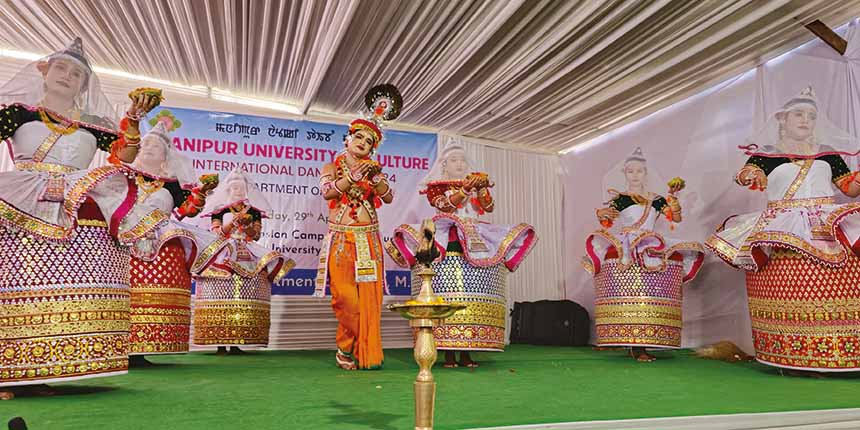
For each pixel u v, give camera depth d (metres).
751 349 5.31
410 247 4.34
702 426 2.17
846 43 4.67
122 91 6.24
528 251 4.35
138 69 6.12
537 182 8.18
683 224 6.17
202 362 4.47
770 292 3.75
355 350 3.95
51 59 2.68
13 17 4.97
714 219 5.83
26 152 2.60
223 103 6.71
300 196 6.78
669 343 4.75
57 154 2.63
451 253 4.13
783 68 5.25
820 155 3.73
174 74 6.25
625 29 4.77
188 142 6.43
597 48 5.14
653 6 4.44
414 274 4.38
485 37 4.96
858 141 3.71
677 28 4.85
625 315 4.79
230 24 5.00
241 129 6.65
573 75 5.83
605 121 7.15
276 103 7.00
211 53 5.68
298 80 6.25
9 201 2.44
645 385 3.18
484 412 2.26
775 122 3.89
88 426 1.94
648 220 4.95
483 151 7.88
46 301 2.49
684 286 6.13
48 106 2.67
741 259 3.84
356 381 3.22
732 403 2.55
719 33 4.85
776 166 3.89
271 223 6.61
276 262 5.45
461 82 6.09
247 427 1.94
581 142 7.96
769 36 4.97
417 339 1.56
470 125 7.39
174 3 4.66
